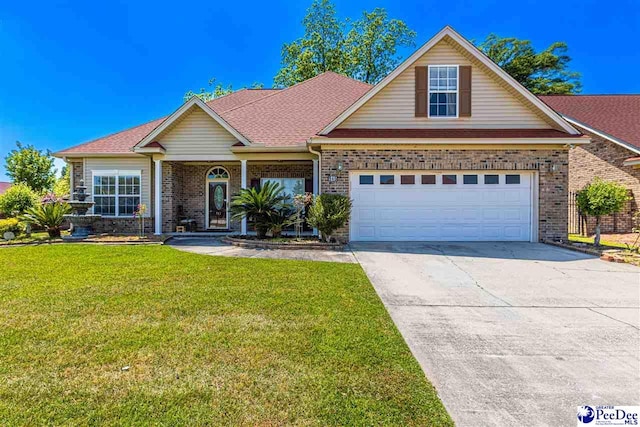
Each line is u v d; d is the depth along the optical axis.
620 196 10.20
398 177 11.76
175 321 4.54
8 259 8.91
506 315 4.96
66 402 2.80
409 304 5.44
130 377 3.17
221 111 17.36
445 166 11.53
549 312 5.09
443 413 2.72
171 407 2.76
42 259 8.91
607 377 3.28
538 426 2.59
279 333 4.17
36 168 30.45
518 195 11.62
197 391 2.97
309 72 32.09
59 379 3.13
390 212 11.77
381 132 11.79
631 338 4.16
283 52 33.22
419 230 11.76
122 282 6.54
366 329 4.33
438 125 12.07
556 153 11.45
